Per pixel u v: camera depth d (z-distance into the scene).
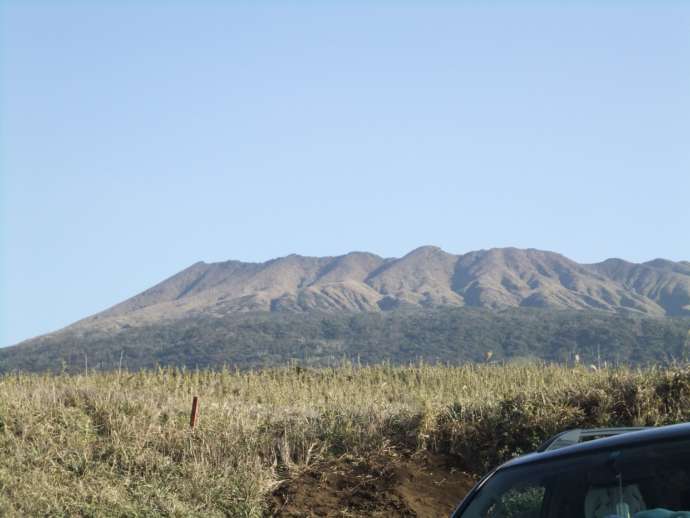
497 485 5.99
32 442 14.34
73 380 20.89
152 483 13.27
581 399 16.06
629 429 6.43
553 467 5.84
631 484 5.46
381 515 12.80
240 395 22.41
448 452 15.16
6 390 17.20
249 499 13.05
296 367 29.86
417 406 16.98
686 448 5.52
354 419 16.42
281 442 15.24
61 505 11.95
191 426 15.61
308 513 12.91
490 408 16.12
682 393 15.76
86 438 14.77
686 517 5.18
